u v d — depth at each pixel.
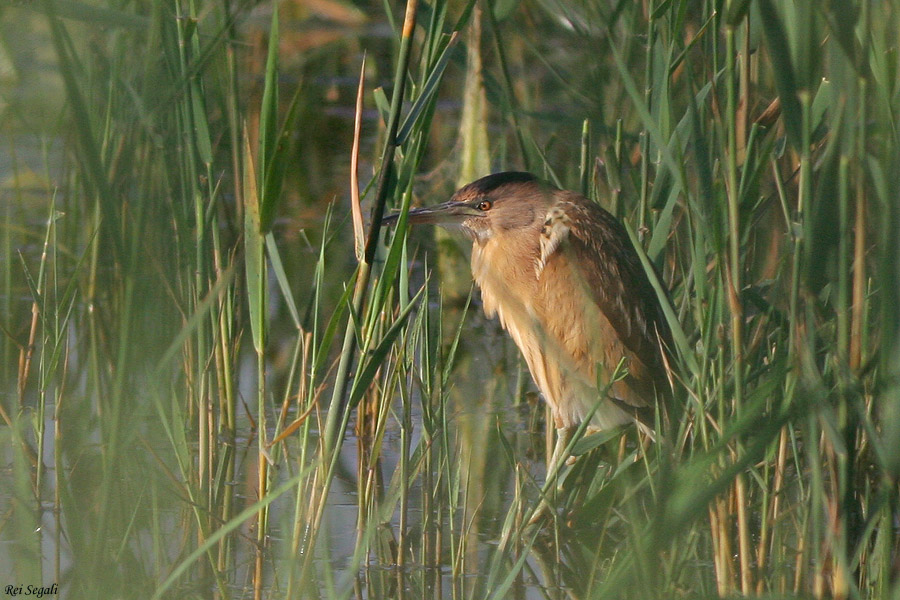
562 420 8.38
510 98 8.06
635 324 8.31
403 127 5.89
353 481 8.21
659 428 6.54
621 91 9.23
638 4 7.94
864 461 6.18
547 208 8.54
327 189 13.91
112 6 5.91
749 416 4.93
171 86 6.41
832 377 6.20
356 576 6.81
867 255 6.20
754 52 6.95
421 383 7.21
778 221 7.75
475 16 10.37
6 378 9.12
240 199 7.84
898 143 4.86
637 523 5.18
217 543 6.85
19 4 5.76
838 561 5.48
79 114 4.70
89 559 5.66
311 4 17.25
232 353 8.29
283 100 15.78
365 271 6.09
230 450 8.24
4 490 7.57
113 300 8.05
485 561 7.14
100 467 7.44
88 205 8.02
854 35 4.77
